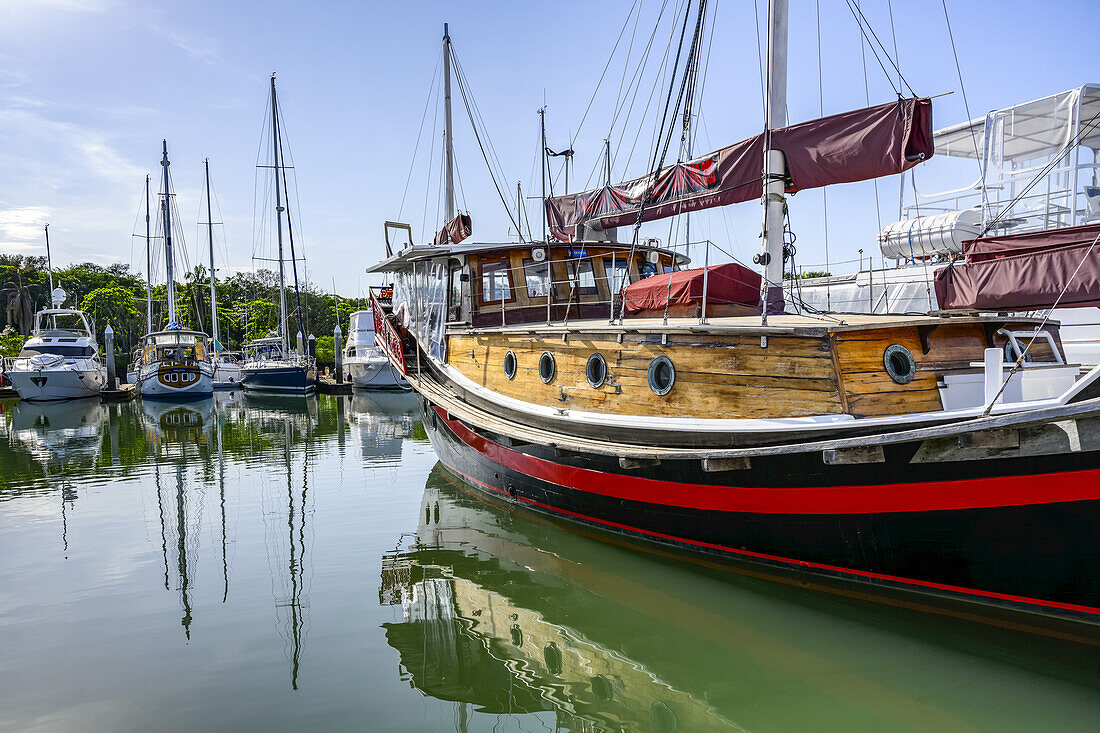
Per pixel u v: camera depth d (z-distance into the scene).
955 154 18.34
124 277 83.62
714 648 6.47
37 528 10.66
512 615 7.36
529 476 10.43
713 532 7.76
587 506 9.44
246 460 16.66
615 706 5.61
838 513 6.54
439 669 6.16
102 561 9.10
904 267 15.11
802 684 5.75
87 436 21.62
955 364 7.12
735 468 7.10
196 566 8.90
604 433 8.72
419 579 8.43
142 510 11.77
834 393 6.73
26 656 6.34
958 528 5.89
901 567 6.38
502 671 6.16
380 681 5.92
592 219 11.80
